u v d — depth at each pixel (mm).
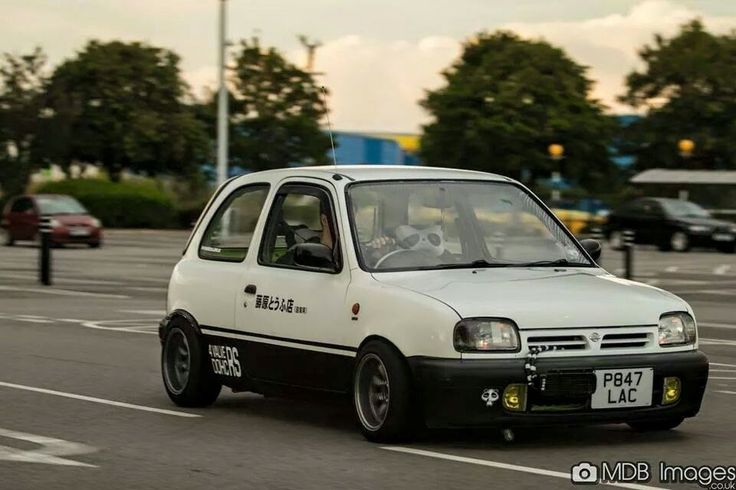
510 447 10016
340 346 10492
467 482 8719
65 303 25016
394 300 10047
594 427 11016
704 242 52281
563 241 11320
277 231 11516
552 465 9289
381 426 10062
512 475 8930
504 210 11234
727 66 84500
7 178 82625
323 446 10141
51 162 85562
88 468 9344
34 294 27297
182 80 86875
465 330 9625
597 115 84438
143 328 20156
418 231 10852
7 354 16703
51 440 10523
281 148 82812
